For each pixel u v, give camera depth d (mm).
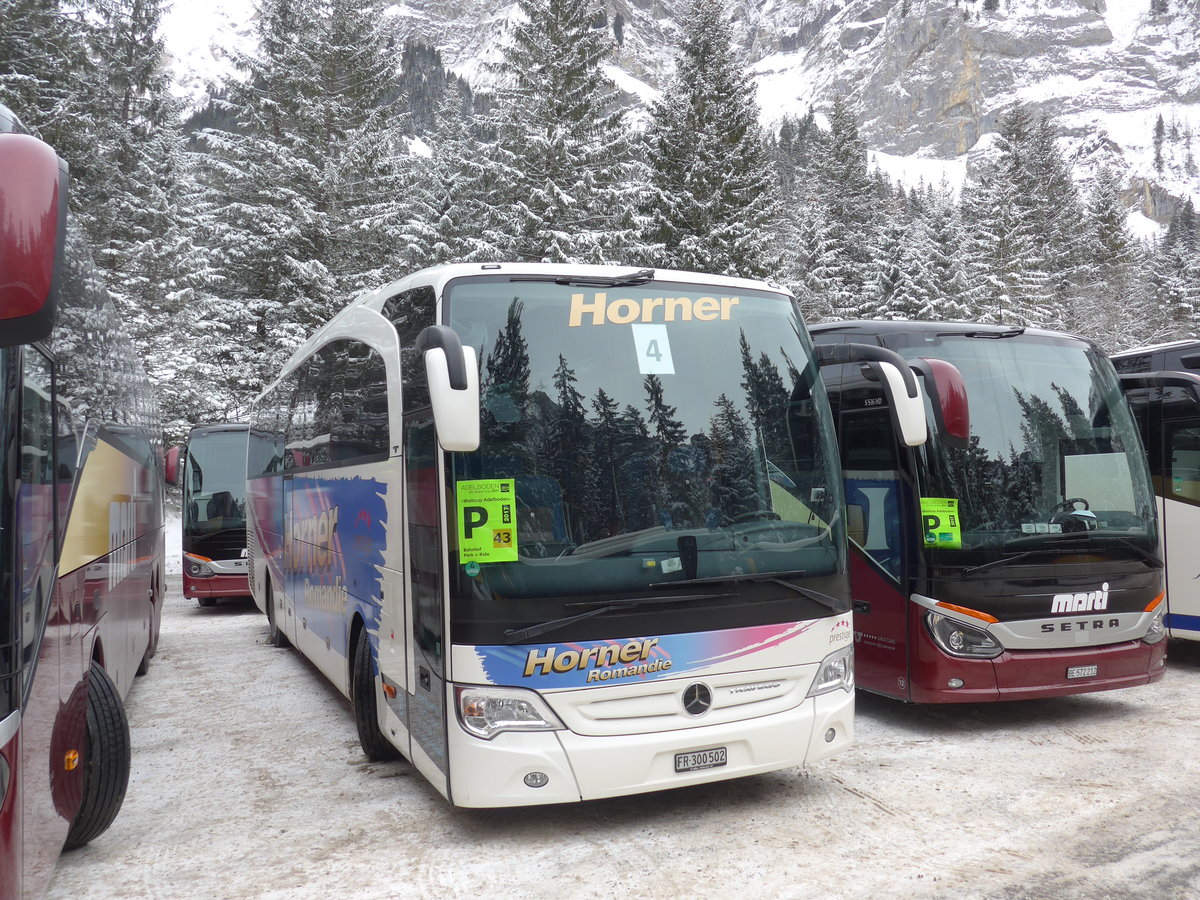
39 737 3568
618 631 4621
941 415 6246
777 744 4898
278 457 10273
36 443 3617
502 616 4492
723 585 4832
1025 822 5023
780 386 5297
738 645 4844
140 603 8492
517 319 4875
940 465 6781
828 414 5480
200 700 8547
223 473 15742
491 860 4645
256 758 6574
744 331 5309
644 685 4641
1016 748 6457
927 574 6688
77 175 29922
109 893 4406
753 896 4176
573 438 4754
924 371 6402
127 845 5004
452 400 4227
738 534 4934
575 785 4504
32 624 3467
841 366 7652
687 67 37219
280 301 34156
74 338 4582
